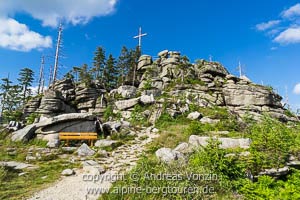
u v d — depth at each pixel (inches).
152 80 1721.2
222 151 390.9
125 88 1658.5
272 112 1421.0
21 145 740.7
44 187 398.0
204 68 1771.7
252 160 420.8
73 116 845.2
